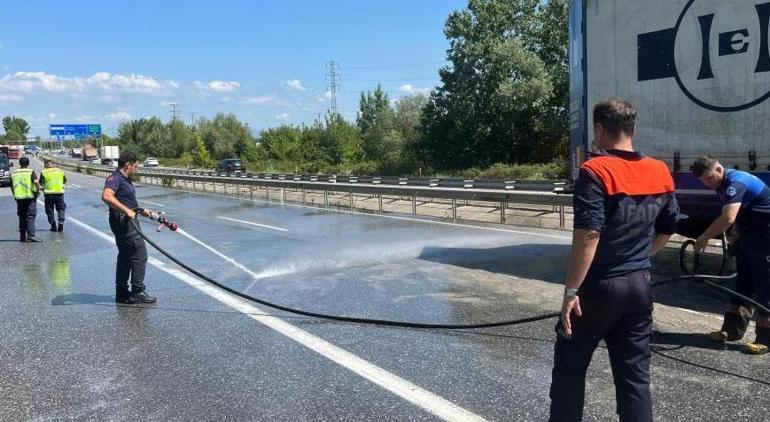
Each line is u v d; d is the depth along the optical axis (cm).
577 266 284
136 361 491
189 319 609
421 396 408
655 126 698
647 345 304
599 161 290
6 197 2853
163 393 425
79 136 10975
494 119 4753
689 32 657
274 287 748
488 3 4800
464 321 586
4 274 897
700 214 669
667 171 307
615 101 305
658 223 310
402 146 5744
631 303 293
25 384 449
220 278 808
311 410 391
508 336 533
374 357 485
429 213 1719
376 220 1513
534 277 778
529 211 1555
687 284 714
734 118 629
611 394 404
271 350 507
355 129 7256
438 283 755
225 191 2852
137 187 3581
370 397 409
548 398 400
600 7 747
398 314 615
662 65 684
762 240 470
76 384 446
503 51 4488
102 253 1072
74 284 805
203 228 1395
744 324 499
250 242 1145
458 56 4869
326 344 520
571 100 891
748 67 614
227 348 516
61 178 1450
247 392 422
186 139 11331
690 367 453
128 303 682
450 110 5016
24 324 610
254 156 7869
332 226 1395
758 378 430
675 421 366
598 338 301
